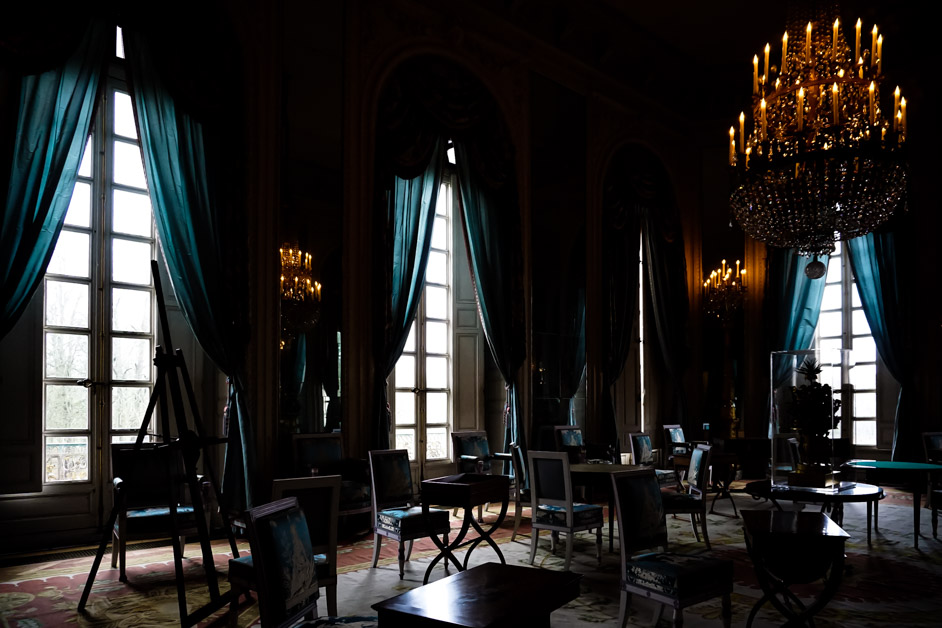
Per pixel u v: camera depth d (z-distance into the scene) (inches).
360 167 276.1
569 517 197.3
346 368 266.8
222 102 236.7
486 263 322.3
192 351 254.4
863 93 246.8
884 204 233.0
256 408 242.1
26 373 218.2
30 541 216.4
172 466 204.5
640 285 429.1
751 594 174.7
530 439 332.8
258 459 241.0
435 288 342.6
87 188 236.2
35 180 198.2
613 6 359.9
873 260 384.2
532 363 339.9
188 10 231.3
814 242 236.5
